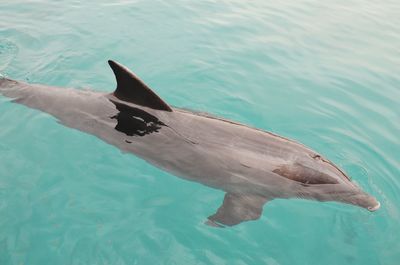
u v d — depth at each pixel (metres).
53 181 2.86
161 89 3.62
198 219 2.77
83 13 4.40
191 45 4.11
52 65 3.67
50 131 3.10
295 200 2.87
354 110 3.57
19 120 3.13
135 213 2.76
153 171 2.96
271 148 2.82
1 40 3.86
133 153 2.83
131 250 2.62
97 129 2.89
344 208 2.84
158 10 4.67
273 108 3.53
